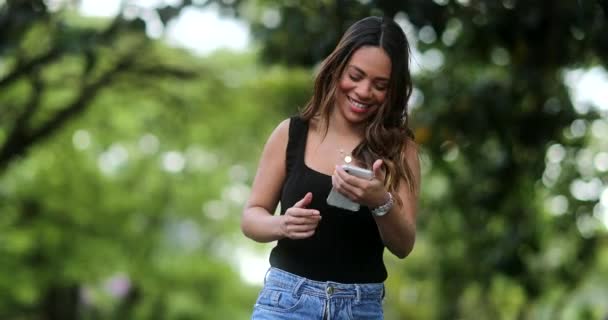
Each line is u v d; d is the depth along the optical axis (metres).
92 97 20.31
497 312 20.20
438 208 18.39
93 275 29.33
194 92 26.17
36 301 32.34
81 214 28.38
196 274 33.72
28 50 17.70
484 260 16.25
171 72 20.97
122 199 29.28
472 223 16.98
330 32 12.63
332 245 6.35
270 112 28.52
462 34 14.38
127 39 19.84
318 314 6.37
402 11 12.25
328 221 6.33
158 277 31.98
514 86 13.64
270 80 27.59
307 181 6.36
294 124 6.52
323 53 12.66
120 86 23.38
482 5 12.83
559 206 17.16
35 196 27.67
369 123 6.44
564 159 16.73
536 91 13.52
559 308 18.33
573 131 15.98
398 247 6.34
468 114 13.80
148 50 20.16
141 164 31.36
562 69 14.20
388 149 6.39
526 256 15.21
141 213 30.88
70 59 21.03
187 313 33.81
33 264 28.61
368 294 6.43
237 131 29.69
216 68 26.44
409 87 6.44
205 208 33.22
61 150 27.39
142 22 13.02
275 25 14.93
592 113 15.09
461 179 16.19
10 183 27.48
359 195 6.01
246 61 28.20
